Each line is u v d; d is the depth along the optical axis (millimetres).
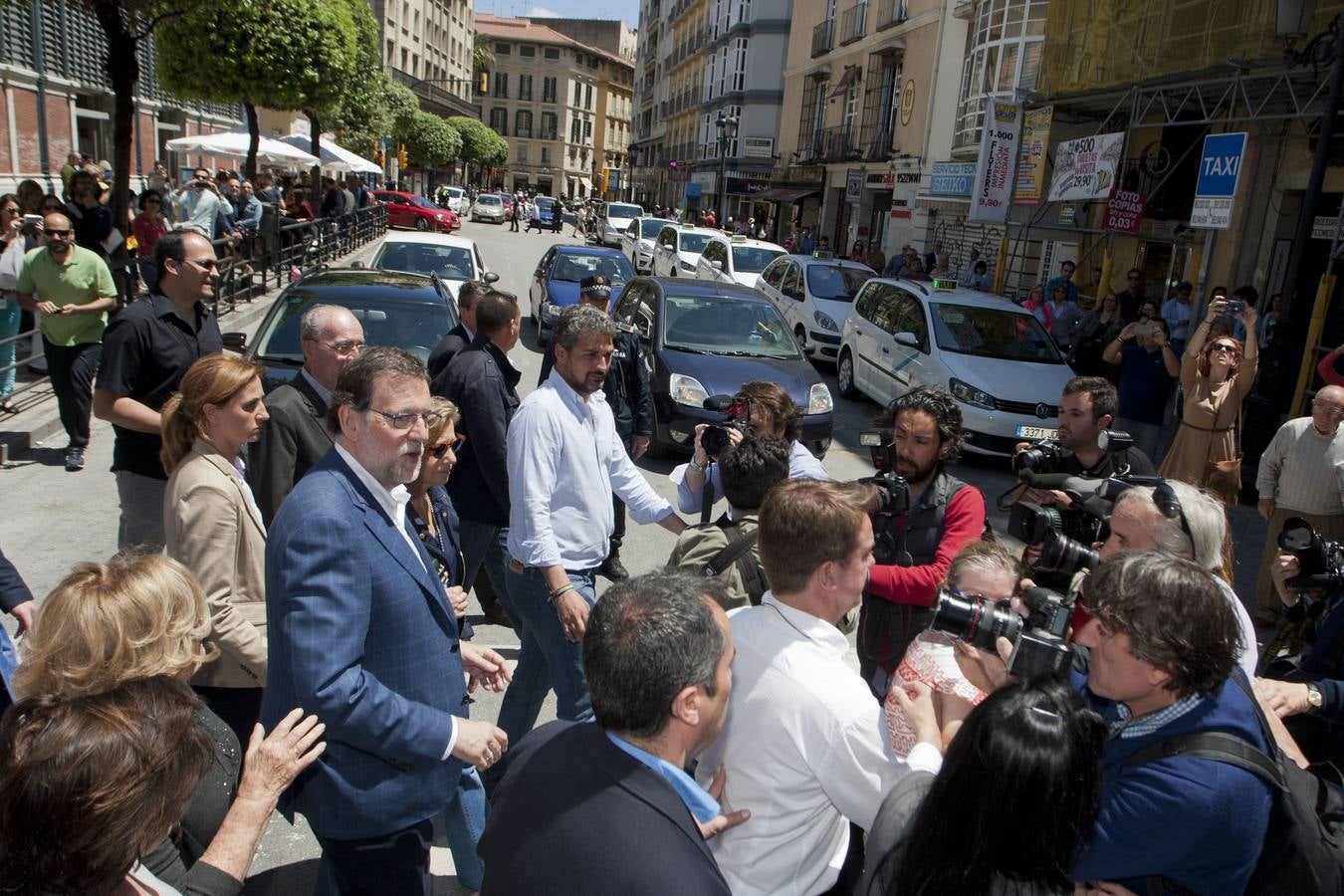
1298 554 2957
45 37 18016
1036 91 14117
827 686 1934
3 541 5582
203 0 11648
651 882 1488
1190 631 1688
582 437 3305
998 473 9336
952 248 21547
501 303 4312
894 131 25688
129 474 3859
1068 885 1510
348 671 2064
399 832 2314
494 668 2857
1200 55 10531
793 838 1988
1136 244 15047
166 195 17500
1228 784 1649
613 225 33281
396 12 58344
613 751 1636
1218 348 6293
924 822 1573
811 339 13523
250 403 2699
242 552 2713
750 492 2711
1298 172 11703
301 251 17125
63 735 1421
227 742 2203
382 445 2211
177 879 1803
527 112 93750
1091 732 1555
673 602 1689
